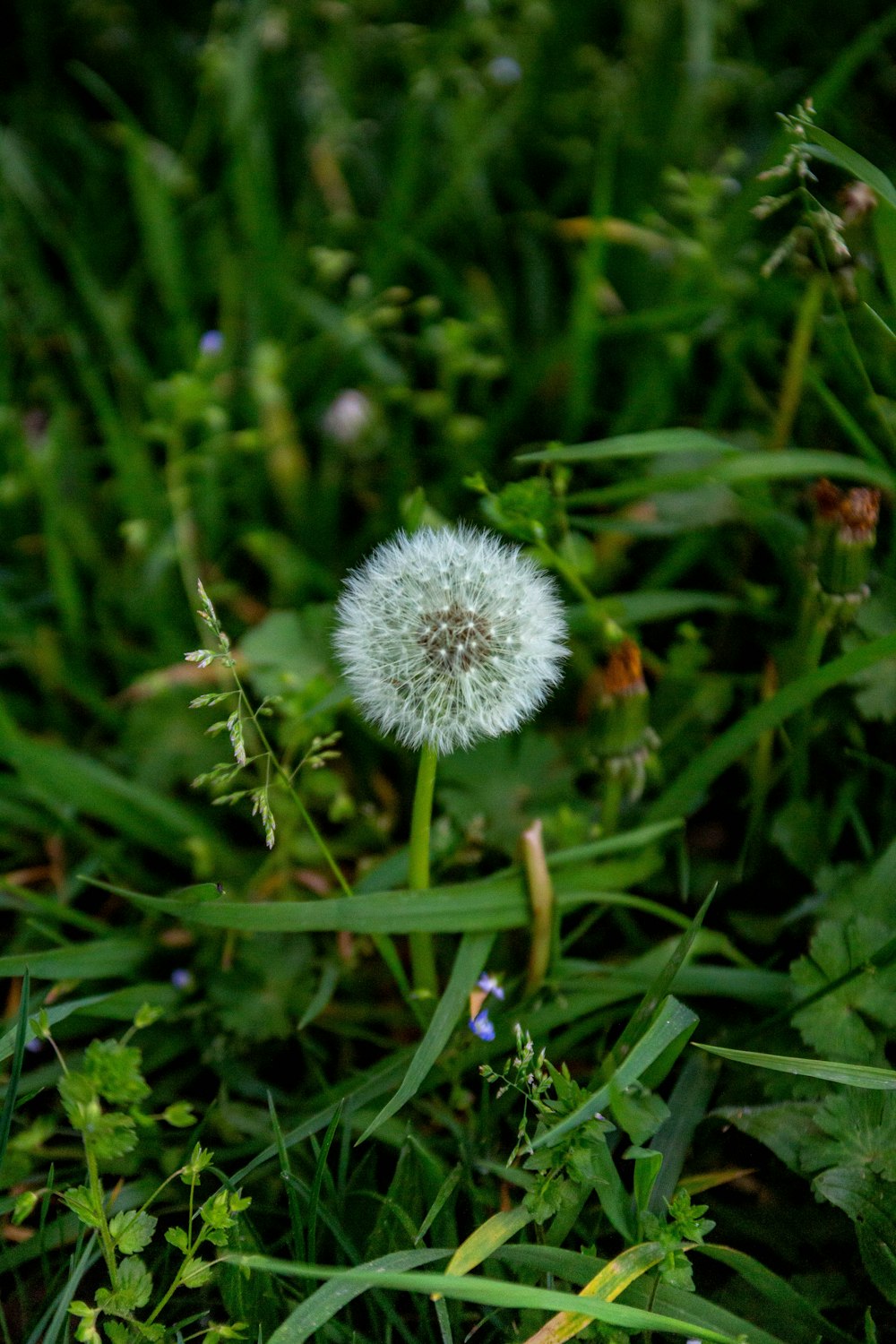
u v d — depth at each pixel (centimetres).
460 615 41
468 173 59
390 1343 40
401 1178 42
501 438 57
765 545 53
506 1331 41
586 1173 40
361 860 49
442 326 58
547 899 44
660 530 51
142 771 50
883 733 49
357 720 51
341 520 57
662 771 50
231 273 58
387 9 70
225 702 51
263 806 42
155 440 57
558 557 48
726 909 48
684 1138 43
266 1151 42
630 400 56
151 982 47
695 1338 40
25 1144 41
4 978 48
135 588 54
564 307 62
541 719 52
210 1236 40
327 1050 47
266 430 54
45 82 71
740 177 62
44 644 53
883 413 48
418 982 45
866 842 48
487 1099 43
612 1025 46
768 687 50
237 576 56
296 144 67
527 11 64
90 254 63
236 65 58
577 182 64
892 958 43
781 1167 43
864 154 61
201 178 68
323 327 57
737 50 69
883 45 67
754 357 56
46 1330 42
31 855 51
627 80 64
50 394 56
